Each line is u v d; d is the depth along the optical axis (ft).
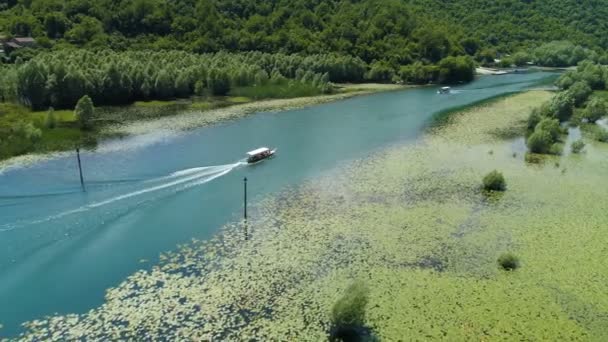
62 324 139.54
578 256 180.45
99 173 252.83
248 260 173.68
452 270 170.40
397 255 179.01
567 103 382.01
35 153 280.31
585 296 157.69
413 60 649.61
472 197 229.86
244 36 611.88
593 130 358.43
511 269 171.32
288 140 324.60
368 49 636.48
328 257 176.76
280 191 234.99
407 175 257.55
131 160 274.77
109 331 136.87
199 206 216.95
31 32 546.67
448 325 143.23
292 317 144.77
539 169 269.44
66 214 205.77
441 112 417.90
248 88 475.31
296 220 204.54
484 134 341.00
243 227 197.88
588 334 140.77
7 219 199.52
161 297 152.25
